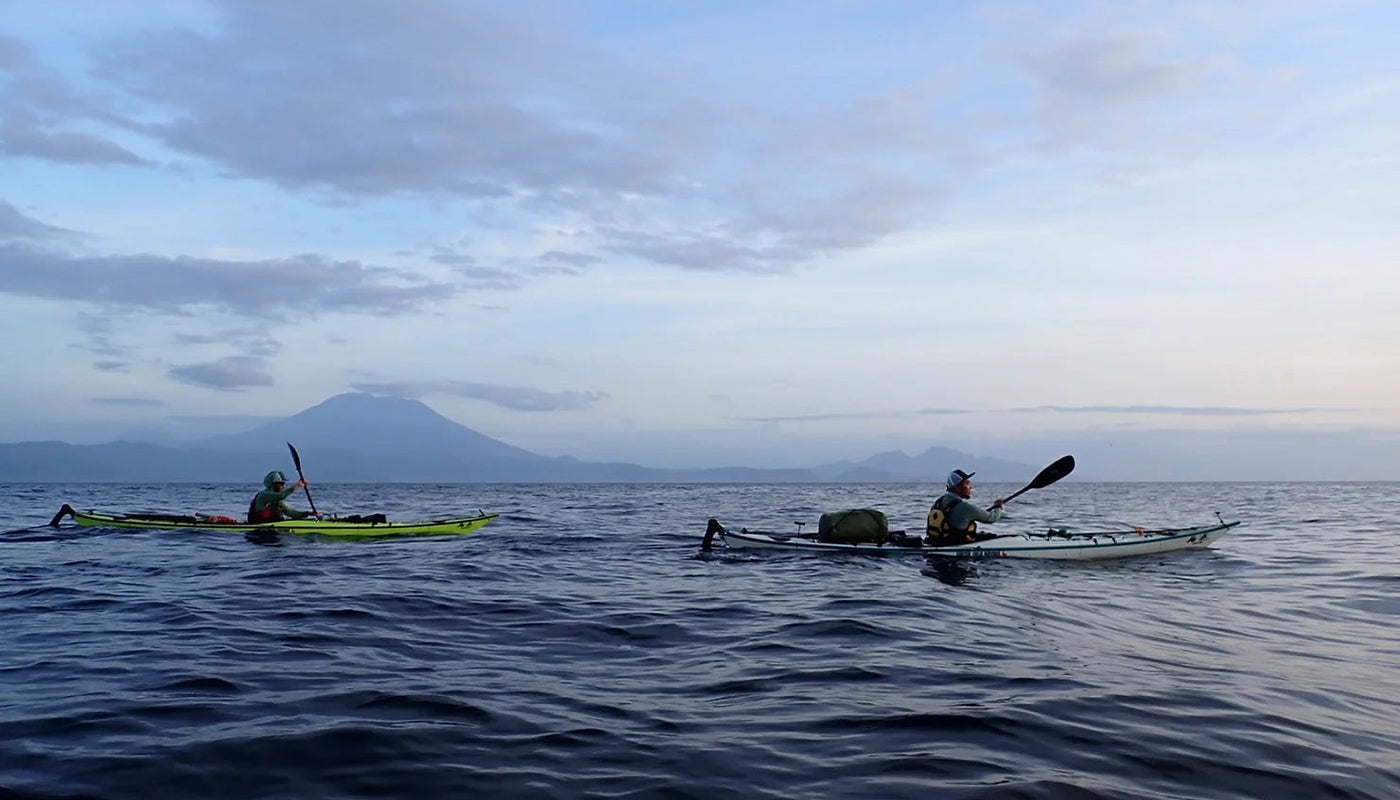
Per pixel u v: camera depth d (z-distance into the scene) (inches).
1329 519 1031.0
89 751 172.9
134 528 718.5
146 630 303.9
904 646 281.0
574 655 270.4
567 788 154.8
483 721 194.7
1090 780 158.9
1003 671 245.4
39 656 261.4
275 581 432.5
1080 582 436.5
